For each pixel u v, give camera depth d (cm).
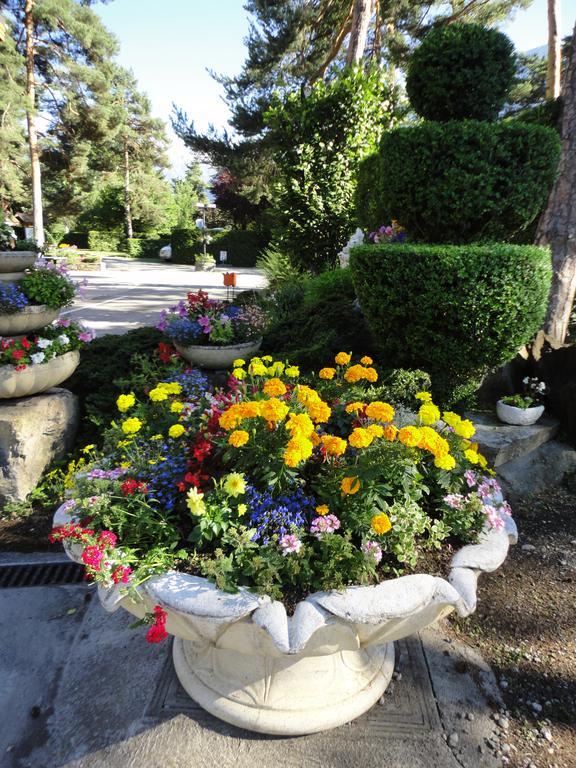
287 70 1524
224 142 1631
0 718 200
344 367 346
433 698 210
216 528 176
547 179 407
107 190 3222
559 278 538
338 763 183
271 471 192
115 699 208
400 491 195
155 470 209
